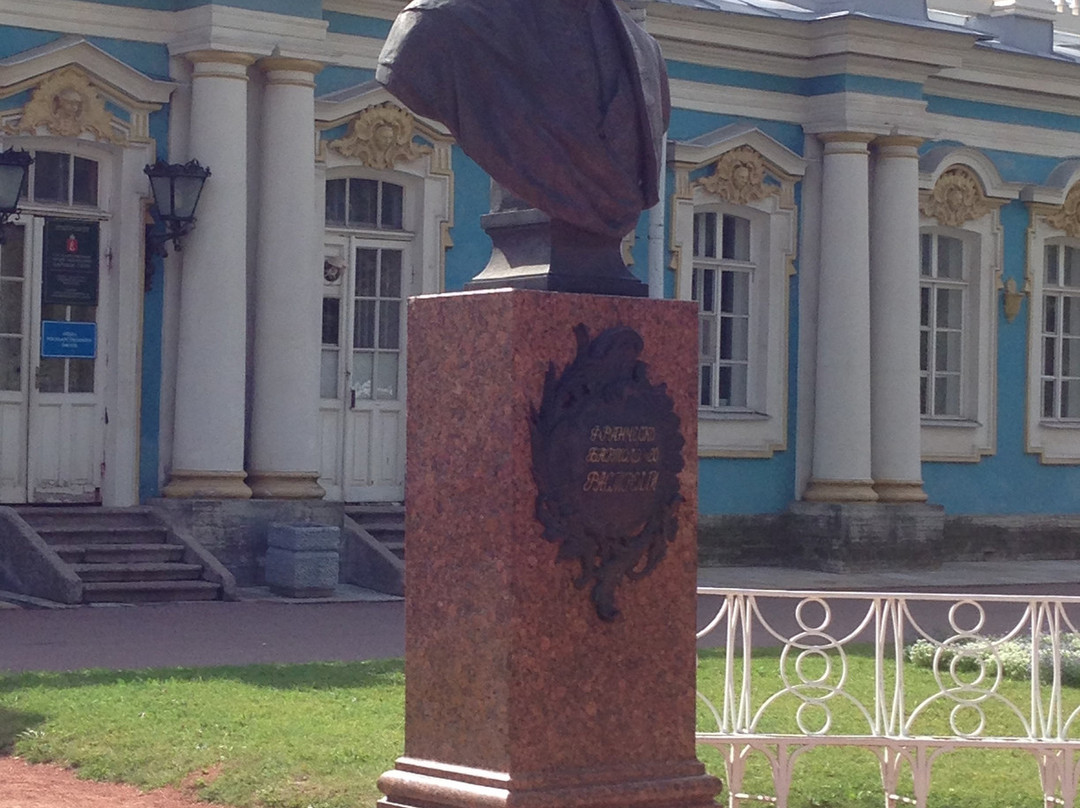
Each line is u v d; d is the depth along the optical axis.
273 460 16.83
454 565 6.04
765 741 7.68
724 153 20.48
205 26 16.41
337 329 18.16
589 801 5.89
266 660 11.92
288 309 16.88
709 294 20.81
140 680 10.39
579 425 5.98
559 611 5.95
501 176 6.20
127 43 16.62
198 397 16.45
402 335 18.52
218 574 15.59
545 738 5.90
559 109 6.22
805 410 21.12
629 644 6.09
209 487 16.41
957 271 22.81
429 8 6.23
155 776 8.10
